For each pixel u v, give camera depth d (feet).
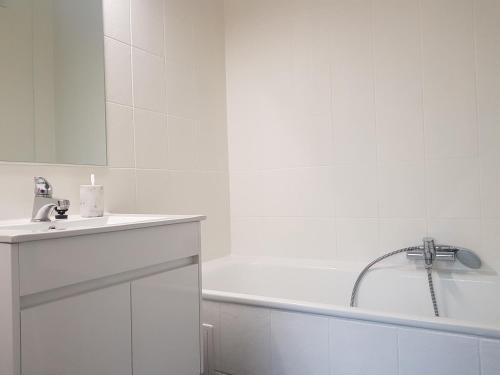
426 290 5.85
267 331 4.71
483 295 5.48
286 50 7.30
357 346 4.19
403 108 6.31
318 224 7.02
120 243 3.38
